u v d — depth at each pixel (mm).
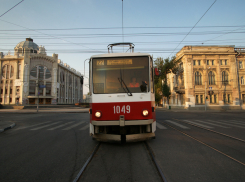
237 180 3113
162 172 3461
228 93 32188
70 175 3395
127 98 5176
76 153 4871
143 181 3117
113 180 3162
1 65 44812
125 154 4699
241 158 4293
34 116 19312
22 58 44188
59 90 49844
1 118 16859
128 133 5570
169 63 33156
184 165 3850
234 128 9164
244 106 32469
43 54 45844
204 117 16141
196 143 5820
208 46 32344
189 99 31344
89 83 5680
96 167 3807
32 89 44500
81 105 42969
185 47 32125
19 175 3424
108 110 5164
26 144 6047
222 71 32562
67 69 55156
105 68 5445
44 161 4238
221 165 3838
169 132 7934
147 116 5105
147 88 5258
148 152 4840
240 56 33125
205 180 3119
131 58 5477
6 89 44156
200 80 32156
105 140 5152
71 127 10227
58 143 6121
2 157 4590
